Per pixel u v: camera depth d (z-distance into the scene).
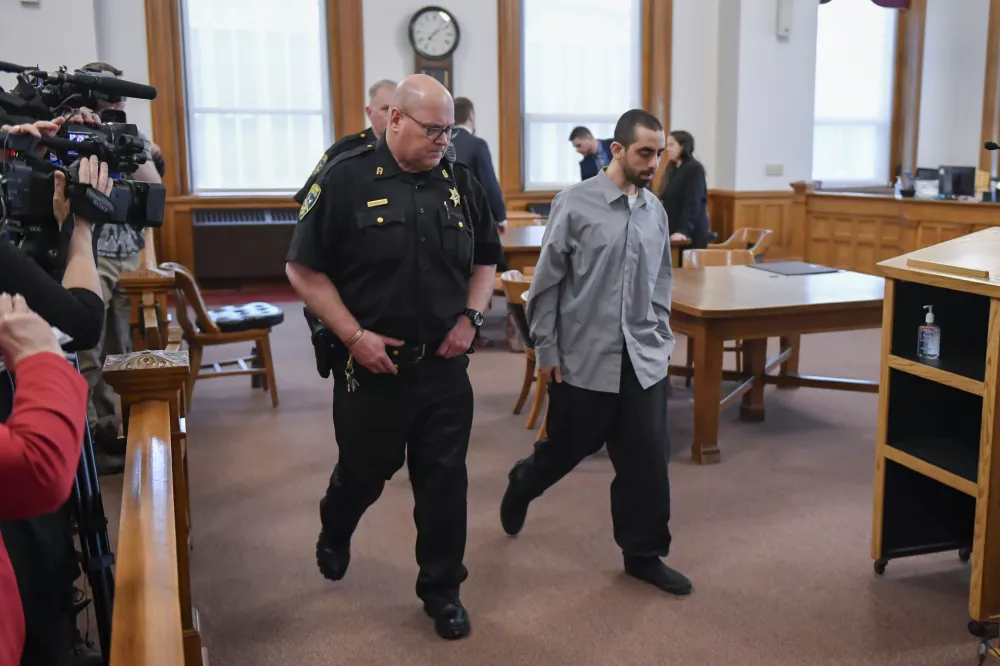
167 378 1.91
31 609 1.40
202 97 8.02
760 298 3.73
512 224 7.23
